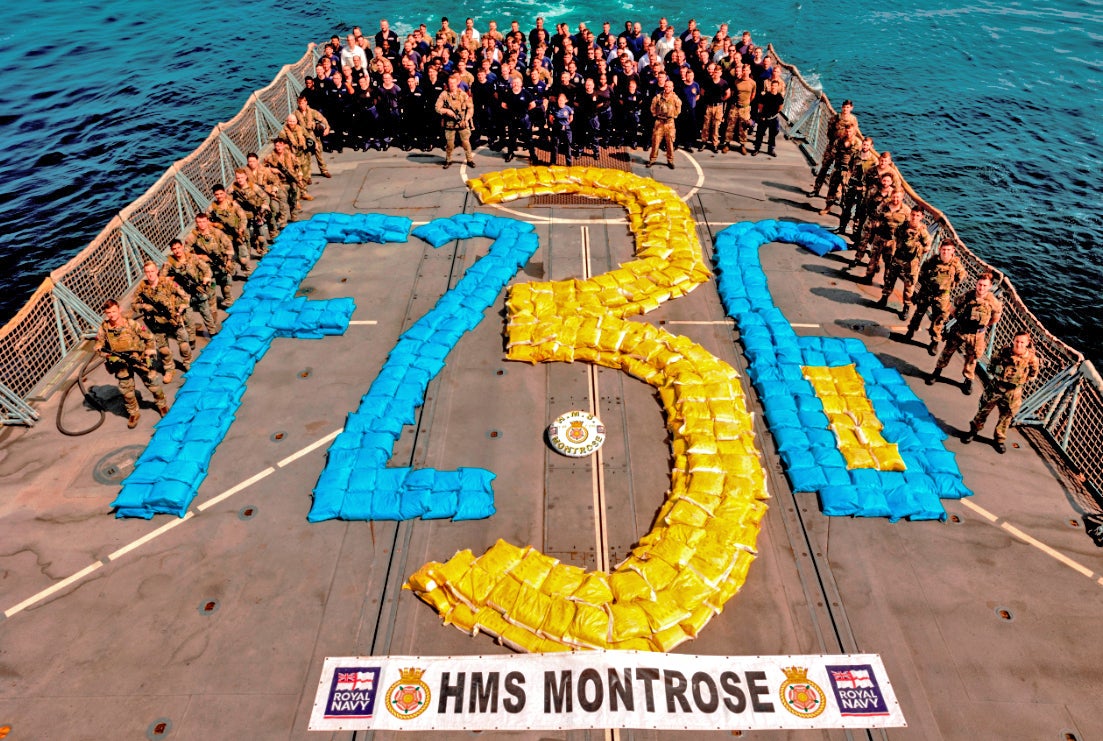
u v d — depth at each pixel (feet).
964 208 107.76
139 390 45.80
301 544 36.17
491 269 53.01
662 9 172.96
